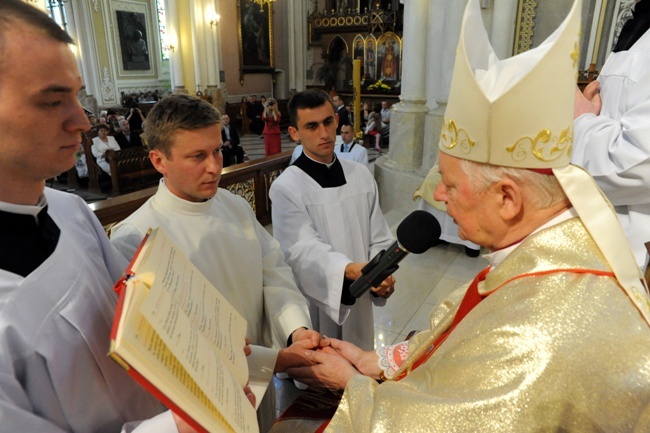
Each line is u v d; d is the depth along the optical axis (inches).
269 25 664.4
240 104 629.9
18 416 27.4
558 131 30.5
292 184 80.4
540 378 26.2
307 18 687.1
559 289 28.8
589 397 25.4
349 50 656.4
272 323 61.2
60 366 31.0
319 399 52.1
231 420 30.3
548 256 30.7
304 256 75.3
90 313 33.8
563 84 30.0
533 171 31.4
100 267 38.0
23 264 30.8
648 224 56.4
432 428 28.5
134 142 370.9
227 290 57.9
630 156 51.7
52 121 27.6
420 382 32.9
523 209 32.6
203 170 51.7
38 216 32.3
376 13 615.5
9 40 25.5
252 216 66.8
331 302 72.2
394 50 621.0
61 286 32.2
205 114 50.2
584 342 26.1
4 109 26.0
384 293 74.7
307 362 53.3
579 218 31.5
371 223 88.3
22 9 26.5
